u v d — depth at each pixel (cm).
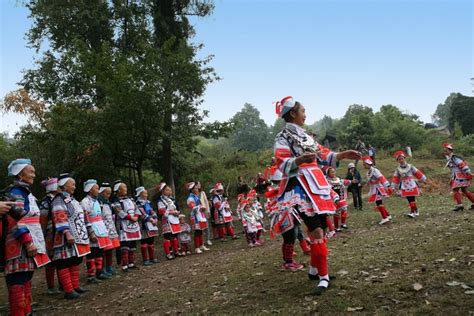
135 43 2016
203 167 2720
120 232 983
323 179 459
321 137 5662
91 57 1627
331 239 884
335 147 4428
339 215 1120
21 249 529
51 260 698
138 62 1611
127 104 1499
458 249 545
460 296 372
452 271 447
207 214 1473
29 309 565
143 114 1534
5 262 527
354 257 605
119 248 1090
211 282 624
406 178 1174
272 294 478
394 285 428
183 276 748
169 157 1850
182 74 1585
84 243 736
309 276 511
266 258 766
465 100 4981
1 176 1820
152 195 1878
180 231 1182
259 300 463
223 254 1041
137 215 1005
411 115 4950
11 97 1938
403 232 797
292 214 459
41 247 586
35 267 545
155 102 1531
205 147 3944
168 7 1970
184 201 2227
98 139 1562
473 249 530
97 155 1705
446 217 1009
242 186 1762
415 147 3756
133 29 1997
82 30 2003
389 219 1133
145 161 2097
